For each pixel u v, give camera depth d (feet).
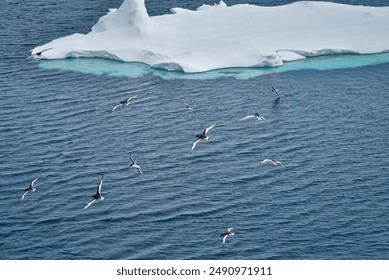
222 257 397.80
